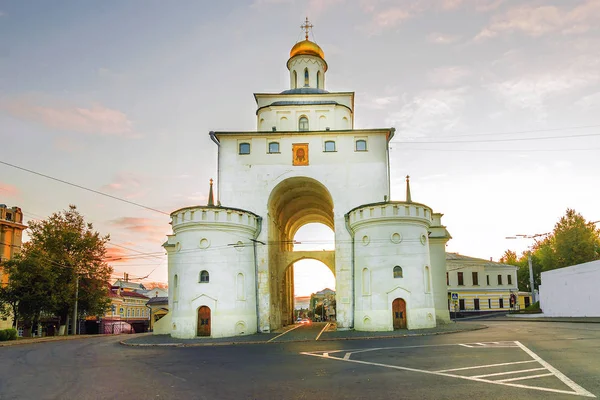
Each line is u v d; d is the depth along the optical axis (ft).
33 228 138.82
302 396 32.68
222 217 101.04
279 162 117.80
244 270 103.30
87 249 143.23
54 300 128.77
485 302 207.41
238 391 35.22
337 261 110.22
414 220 101.60
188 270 98.12
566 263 183.73
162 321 118.83
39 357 65.57
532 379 35.40
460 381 35.78
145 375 44.75
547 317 141.18
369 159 117.39
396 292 97.50
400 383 35.94
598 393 30.27
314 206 151.33
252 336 94.53
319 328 122.62
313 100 136.26
